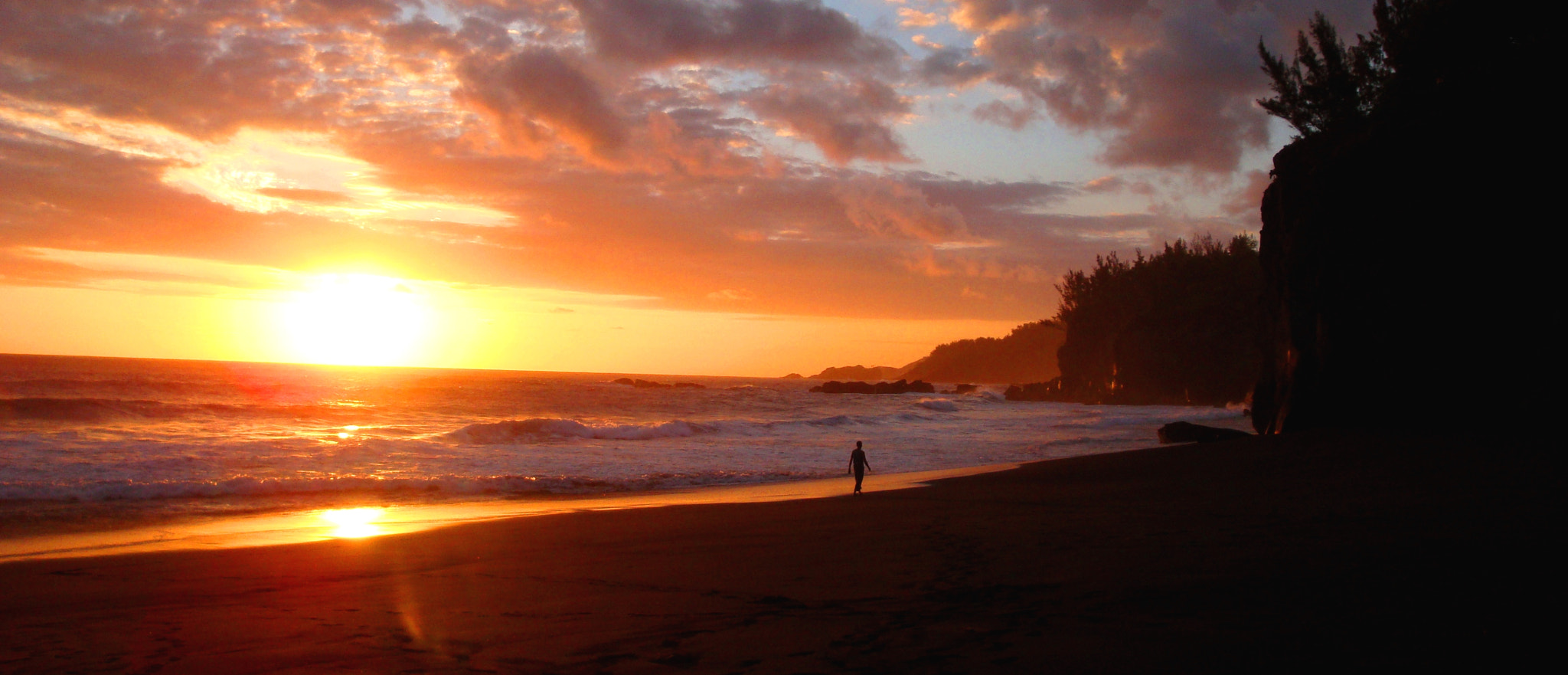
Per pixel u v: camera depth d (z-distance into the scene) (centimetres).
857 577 748
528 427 2981
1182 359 7688
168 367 11844
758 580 754
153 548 1064
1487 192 1972
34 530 1199
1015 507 1280
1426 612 502
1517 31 2122
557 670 481
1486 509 932
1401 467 1450
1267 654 436
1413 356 2080
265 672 501
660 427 3331
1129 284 8756
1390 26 2622
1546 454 1417
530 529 1170
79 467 1791
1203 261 7956
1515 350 1880
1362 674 397
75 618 659
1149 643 469
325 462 2053
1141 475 1738
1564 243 1816
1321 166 2394
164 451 2089
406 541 1074
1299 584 601
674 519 1254
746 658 485
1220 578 643
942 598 637
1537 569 604
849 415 5466
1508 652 419
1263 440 2236
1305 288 2441
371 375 12181
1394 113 2242
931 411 6594
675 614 623
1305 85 2973
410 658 520
